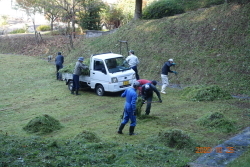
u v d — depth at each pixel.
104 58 13.91
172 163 6.39
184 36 18.72
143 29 21.64
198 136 8.34
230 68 14.70
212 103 11.88
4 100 13.85
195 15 20.12
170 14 22.56
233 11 18.33
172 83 15.52
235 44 16.11
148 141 8.01
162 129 9.02
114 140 8.23
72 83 15.15
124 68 14.18
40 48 29.02
